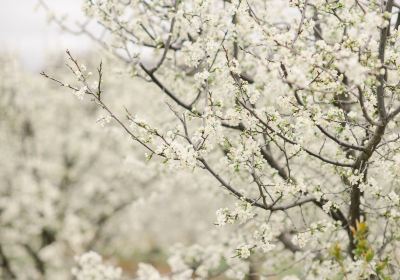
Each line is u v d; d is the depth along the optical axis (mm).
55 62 13820
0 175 13695
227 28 4629
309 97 3916
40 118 14031
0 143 13562
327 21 5113
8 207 13156
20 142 13883
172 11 5098
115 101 13086
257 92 4016
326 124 4031
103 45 5824
